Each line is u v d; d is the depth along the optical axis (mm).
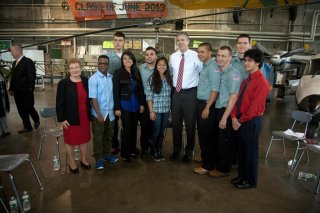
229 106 2520
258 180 2855
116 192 2518
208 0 6160
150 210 2215
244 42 2922
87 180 2766
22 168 3059
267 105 8016
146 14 10266
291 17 9852
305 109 4414
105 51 10906
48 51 11070
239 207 2287
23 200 2189
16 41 11023
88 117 2867
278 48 10484
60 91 2664
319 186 2682
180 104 3123
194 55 3031
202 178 2863
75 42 10945
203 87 2854
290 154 3768
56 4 10688
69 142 2812
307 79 5012
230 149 2787
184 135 4086
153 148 3330
